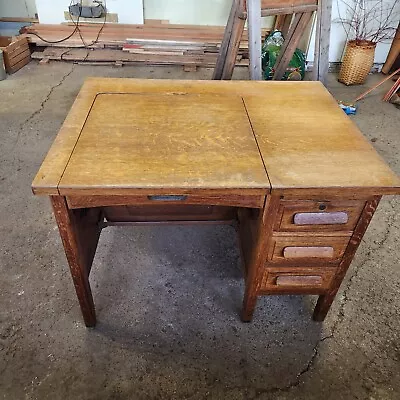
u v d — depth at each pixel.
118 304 1.55
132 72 3.43
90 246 1.43
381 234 1.92
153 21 3.69
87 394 1.27
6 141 2.45
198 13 3.67
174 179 1.08
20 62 3.40
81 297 1.35
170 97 1.50
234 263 1.76
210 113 1.41
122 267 1.71
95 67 3.48
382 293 1.63
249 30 2.07
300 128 1.34
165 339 1.44
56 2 3.49
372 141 2.62
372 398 1.29
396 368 1.38
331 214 1.16
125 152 1.18
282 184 1.08
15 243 1.79
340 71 3.46
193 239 1.87
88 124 1.31
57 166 1.11
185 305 1.56
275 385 1.32
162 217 1.65
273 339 1.46
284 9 2.15
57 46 3.62
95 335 1.44
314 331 1.49
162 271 1.70
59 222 1.14
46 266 1.69
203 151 1.20
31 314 1.50
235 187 1.06
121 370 1.34
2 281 1.62
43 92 3.04
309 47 3.51
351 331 1.49
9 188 2.10
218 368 1.36
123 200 1.12
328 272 1.32
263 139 1.27
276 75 2.59
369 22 3.44
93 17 3.54
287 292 1.38
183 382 1.32
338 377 1.35
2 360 1.35
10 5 3.78
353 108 2.91
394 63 3.61
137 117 1.36
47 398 1.26
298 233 1.20
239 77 3.45
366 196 1.12
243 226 1.56
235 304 1.58
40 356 1.37
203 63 3.50
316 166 1.15
